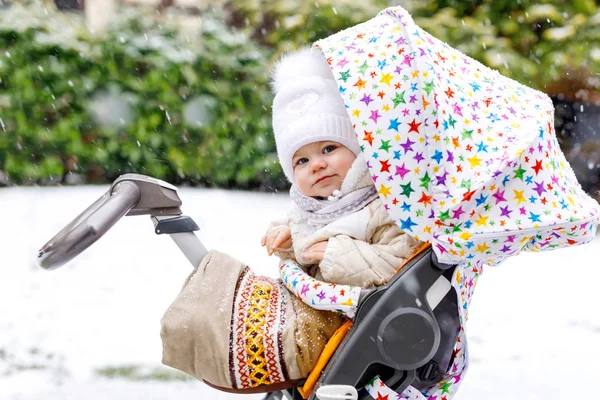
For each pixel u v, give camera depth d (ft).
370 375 5.99
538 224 5.59
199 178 24.03
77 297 14.83
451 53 6.59
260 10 25.21
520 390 10.76
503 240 5.62
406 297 5.80
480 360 11.88
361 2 23.98
